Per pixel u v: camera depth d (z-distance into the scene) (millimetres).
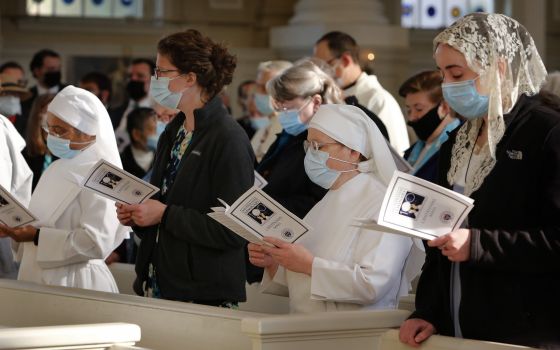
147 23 18094
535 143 4492
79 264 6789
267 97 9797
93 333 4953
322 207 5641
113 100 17625
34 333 4832
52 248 6566
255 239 5367
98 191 5969
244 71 17703
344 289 5301
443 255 4793
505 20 4719
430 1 18938
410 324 4867
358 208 5500
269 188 7102
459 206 4402
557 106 4742
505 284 4539
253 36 18422
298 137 7211
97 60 17703
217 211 5297
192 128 6246
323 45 9234
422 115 7883
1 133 7871
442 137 7715
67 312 6164
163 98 6172
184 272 6035
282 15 18344
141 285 6352
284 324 4898
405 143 9266
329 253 5461
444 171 4910
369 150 5586
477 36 4641
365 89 9258
